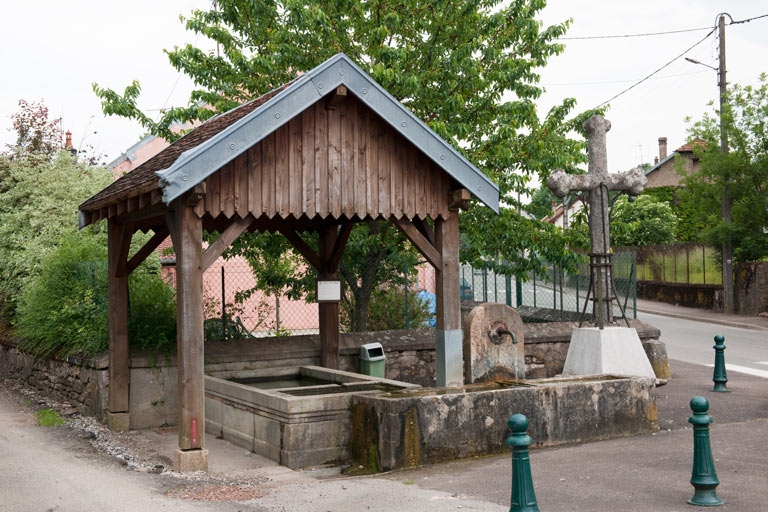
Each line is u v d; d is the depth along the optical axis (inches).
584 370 472.7
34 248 601.9
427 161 374.9
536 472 289.3
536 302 734.5
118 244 424.5
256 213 337.4
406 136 354.6
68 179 671.1
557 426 342.0
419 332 522.6
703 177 1135.0
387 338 509.0
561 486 266.2
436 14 565.0
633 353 466.6
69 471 321.7
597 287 485.7
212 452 365.7
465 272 823.1
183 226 323.0
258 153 339.3
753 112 1077.8
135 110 572.4
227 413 394.0
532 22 569.9
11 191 660.7
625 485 263.9
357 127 359.6
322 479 306.7
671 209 1738.4
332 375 438.6
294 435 331.3
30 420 450.6
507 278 732.7
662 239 1642.5
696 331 946.7
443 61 559.8
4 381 606.2
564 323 572.7
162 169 322.3
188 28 581.0
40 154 709.9
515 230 563.5
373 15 569.0
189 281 324.2
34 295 527.2
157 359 437.1
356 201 358.0
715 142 1103.0
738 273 1143.6
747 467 283.0
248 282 941.2
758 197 1067.9
